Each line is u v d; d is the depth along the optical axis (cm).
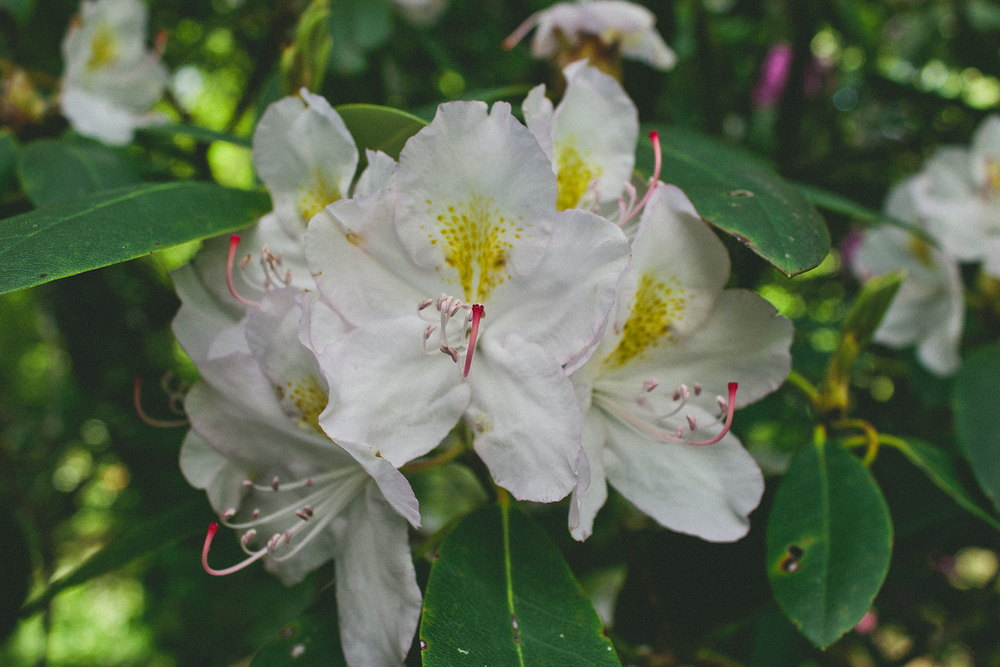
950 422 40
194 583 56
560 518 31
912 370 38
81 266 20
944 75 55
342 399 18
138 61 33
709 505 21
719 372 22
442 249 20
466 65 51
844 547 22
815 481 24
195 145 35
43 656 35
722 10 50
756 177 23
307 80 25
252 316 20
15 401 76
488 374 19
